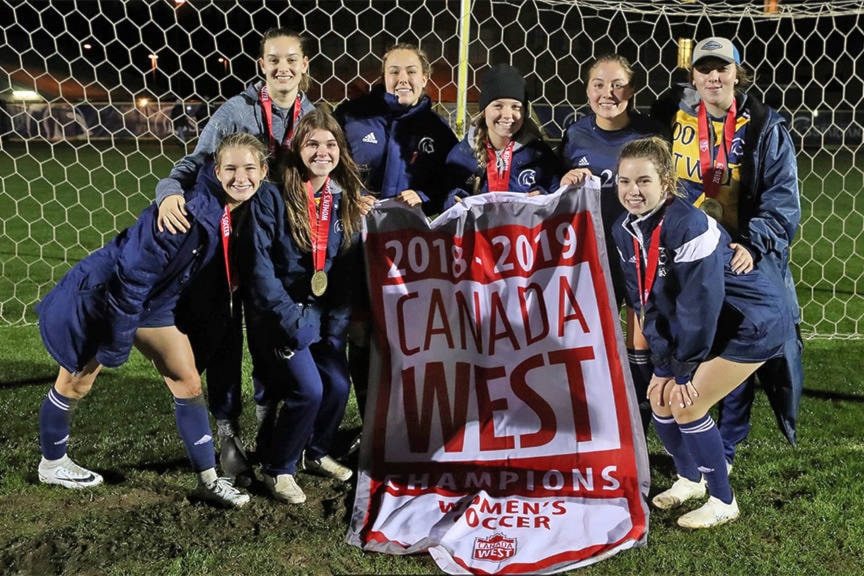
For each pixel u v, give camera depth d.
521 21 16.16
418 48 3.57
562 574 2.69
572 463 3.05
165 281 2.84
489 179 3.31
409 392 3.12
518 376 3.08
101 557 2.78
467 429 3.11
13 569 2.72
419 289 3.12
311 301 3.09
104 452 3.66
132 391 4.42
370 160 3.60
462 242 3.09
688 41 5.95
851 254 8.10
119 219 9.71
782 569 2.72
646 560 2.77
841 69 17.94
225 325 3.12
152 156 15.31
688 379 2.88
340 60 16.27
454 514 2.93
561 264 3.05
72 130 17.77
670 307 2.81
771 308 2.88
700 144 3.26
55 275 7.04
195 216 2.73
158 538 2.91
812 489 3.29
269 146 3.32
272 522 3.04
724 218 3.27
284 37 3.27
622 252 2.95
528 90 3.28
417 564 2.75
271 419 3.47
